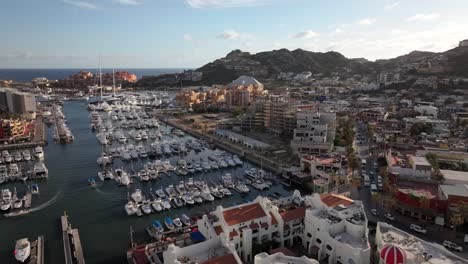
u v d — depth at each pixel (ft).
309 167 473.26
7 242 304.50
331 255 240.73
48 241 306.76
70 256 278.67
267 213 272.92
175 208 377.30
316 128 593.01
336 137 619.26
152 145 632.38
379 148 583.99
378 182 423.23
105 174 471.21
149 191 426.51
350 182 419.54
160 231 314.76
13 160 547.49
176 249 222.07
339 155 502.79
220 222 264.11
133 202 384.06
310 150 558.15
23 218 352.49
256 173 485.97
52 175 483.92
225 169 521.65
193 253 228.43
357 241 241.14
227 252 226.99
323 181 412.57
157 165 514.68
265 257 203.41
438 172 402.72
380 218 326.85
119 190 430.61
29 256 279.28
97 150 620.49
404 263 201.67
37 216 357.00
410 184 383.04
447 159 474.90
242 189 422.41
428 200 315.78
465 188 335.47
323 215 268.41
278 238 272.51
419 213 321.73
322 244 250.16
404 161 444.55
